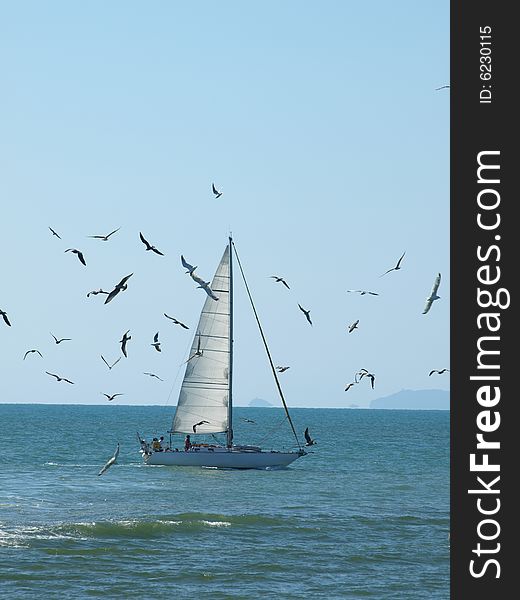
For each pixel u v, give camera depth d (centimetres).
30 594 4644
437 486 9350
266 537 6153
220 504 7706
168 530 6284
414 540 6116
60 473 10156
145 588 4794
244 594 4722
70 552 5525
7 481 9294
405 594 4778
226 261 10444
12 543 5706
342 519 6912
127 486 8894
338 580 5031
